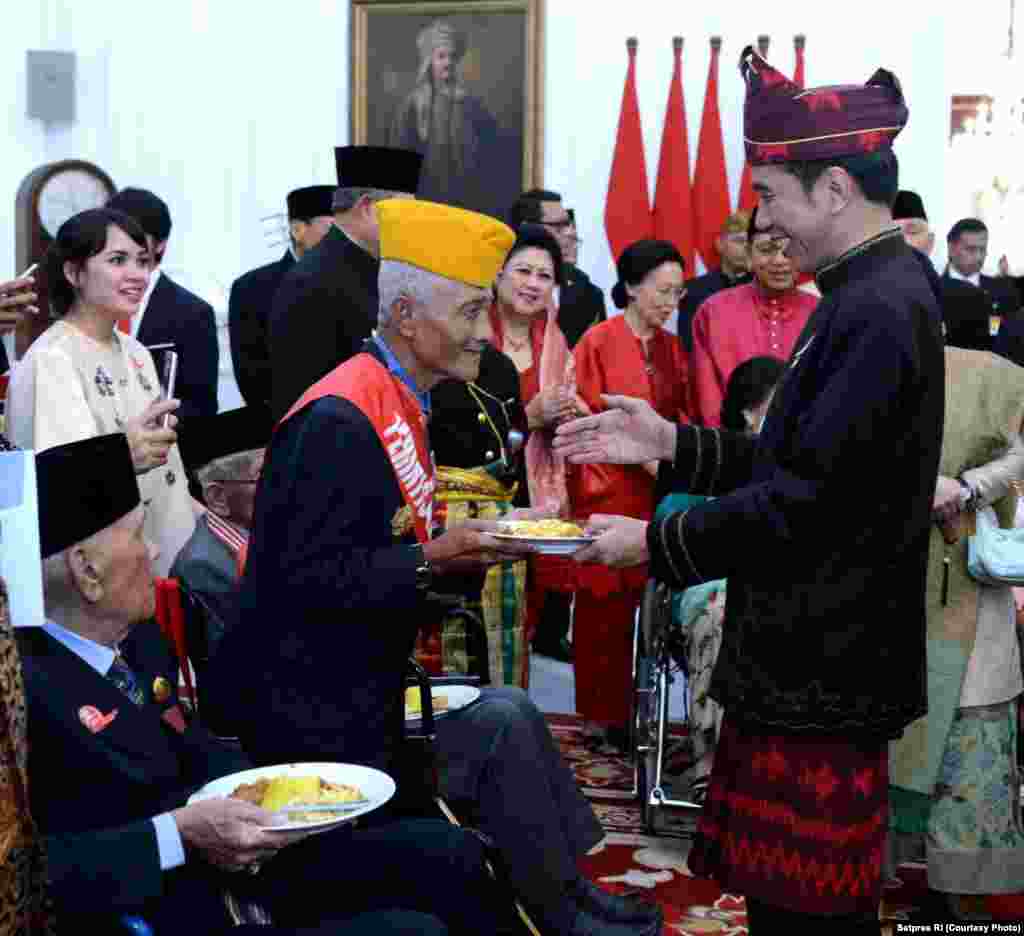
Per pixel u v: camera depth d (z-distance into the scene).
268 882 2.85
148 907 2.68
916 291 2.76
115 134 9.99
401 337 3.17
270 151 10.06
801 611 2.78
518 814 3.46
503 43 9.87
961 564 3.92
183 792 2.81
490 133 9.95
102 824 2.63
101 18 9.91
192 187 10.02
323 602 2.97
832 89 2.80
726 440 3.32
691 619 4.84
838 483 2.71
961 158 12.04
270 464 3.06
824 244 2.84
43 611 2.55
